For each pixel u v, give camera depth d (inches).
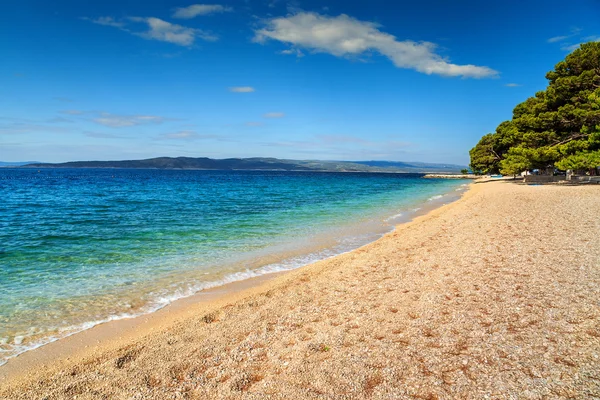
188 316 267.3
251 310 268.4
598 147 1040.2
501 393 139.5
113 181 2795.3
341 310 251.4
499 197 1005.2
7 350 219.0
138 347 214.7
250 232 613.3
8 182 2480.3
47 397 165.9
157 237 562.9
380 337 200.5
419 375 157.6
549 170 1733.5
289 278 351.9
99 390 169.3
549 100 1272.1
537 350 169.2
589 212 597.6
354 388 152.7
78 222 706.8
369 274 341.7
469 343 182.9
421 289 279.9
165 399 158.2
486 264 333.1
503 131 2110.0
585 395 133.0
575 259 323.6
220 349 204.5
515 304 228.7
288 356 187.9
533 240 416.8
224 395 157.2
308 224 702.5
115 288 331.9
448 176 4995.1
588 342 171.9
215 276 370.6
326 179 3853.3
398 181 3398.1
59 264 407.8
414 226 629.3
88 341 230.7
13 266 398.0
